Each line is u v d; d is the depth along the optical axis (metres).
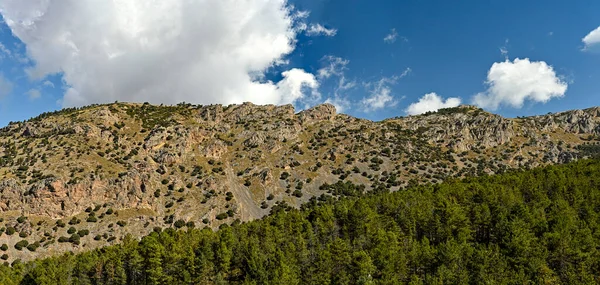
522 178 146.25
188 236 120.81
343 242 100.06
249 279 96.75
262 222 133.62
